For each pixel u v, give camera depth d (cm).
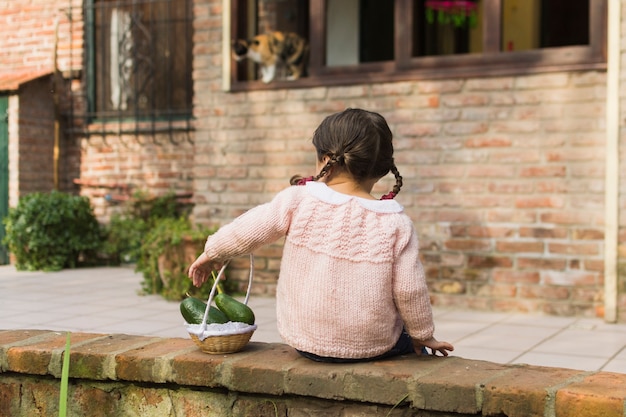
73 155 1011
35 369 275
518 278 601
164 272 670
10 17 1034
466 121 612
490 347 475
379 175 249
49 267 898
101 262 966
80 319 567
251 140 695
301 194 246
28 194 938
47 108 991
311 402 243
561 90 580
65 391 209
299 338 242
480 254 612
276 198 248
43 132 987
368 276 236
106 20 997
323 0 666
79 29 1000
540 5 834
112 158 994
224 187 707
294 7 871
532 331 527
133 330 522
